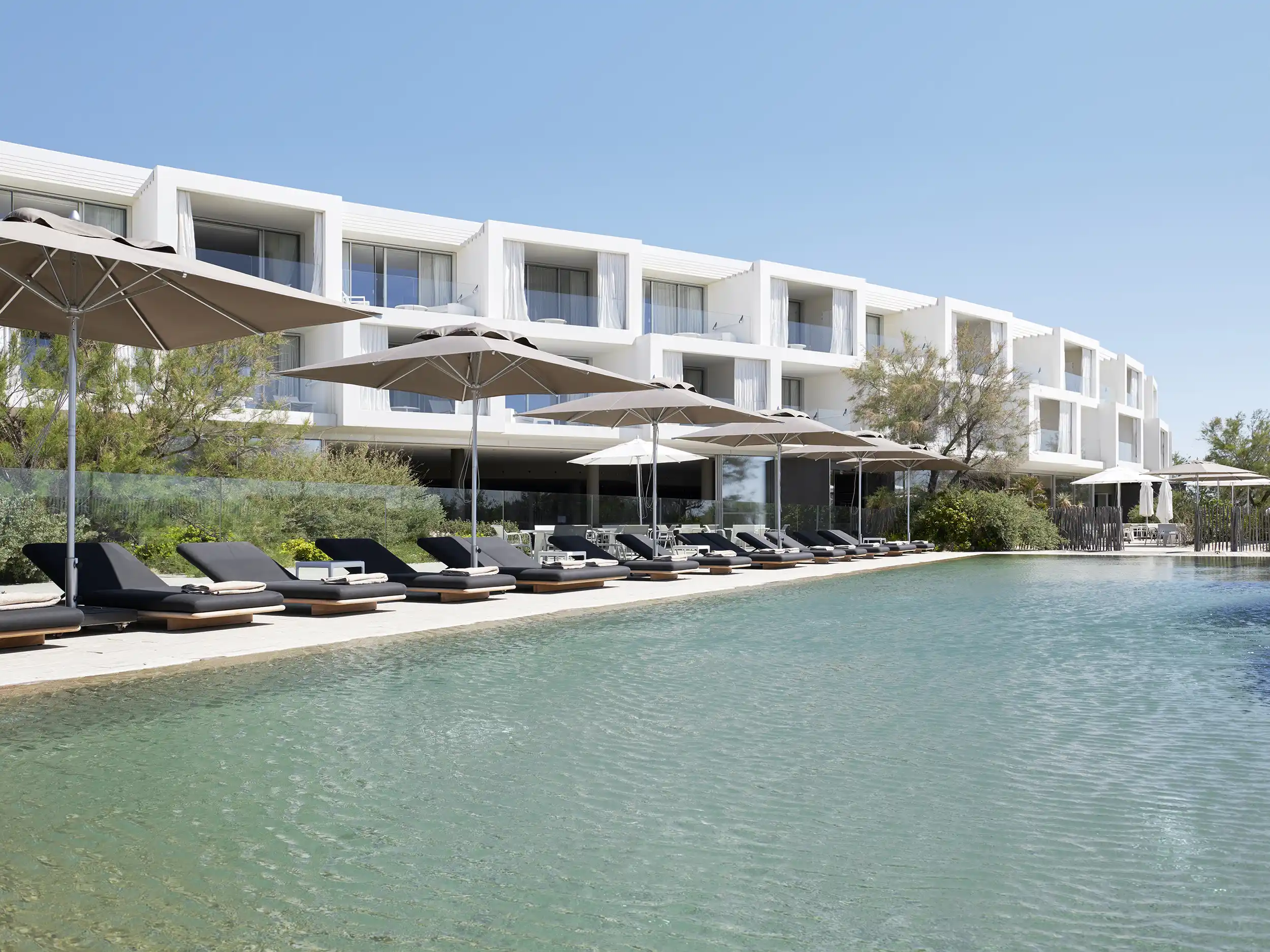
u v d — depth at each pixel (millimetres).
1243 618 10445
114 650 7480
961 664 7273
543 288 33000
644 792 4004
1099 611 11211
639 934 2686
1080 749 4719
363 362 11422
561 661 7391
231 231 27547
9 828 3514
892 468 26922
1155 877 3105
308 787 4043
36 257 7762
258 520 15680
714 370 34906
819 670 7023
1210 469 30422
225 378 18875
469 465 32375
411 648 8039
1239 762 4480
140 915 2771
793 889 3006
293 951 2559
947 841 3426
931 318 39750
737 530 22984
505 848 3340
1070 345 47156
